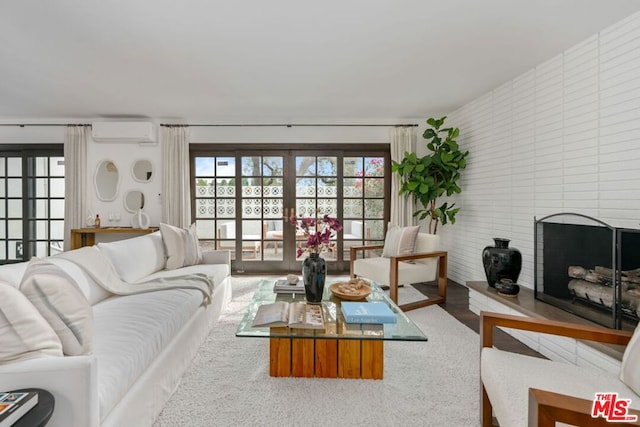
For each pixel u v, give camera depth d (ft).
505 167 10.29
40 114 13.26
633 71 6.44
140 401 4.33
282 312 5.70
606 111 6.98
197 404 5.16
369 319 5.57
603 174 7.07
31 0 5.89
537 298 7.98
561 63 8.11
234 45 7.64
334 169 14.51
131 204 14.03
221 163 14.42
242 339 7.66
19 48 7.77
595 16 6.50
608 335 4.19
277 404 5.15
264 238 14.57
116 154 13.98
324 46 7.72
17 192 13.98
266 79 9.75
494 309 8.42
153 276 8.80
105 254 7.40
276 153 14.42
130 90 10.62
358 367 5.93
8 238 14.03
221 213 14.49
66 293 3.94
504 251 8.63
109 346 4.42
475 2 6.03
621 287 5.85
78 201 13.53
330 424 4.71
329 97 11.44
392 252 11.12
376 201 14.66
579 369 4.10
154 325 5.25
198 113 13.26
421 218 13.15
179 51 7.94
